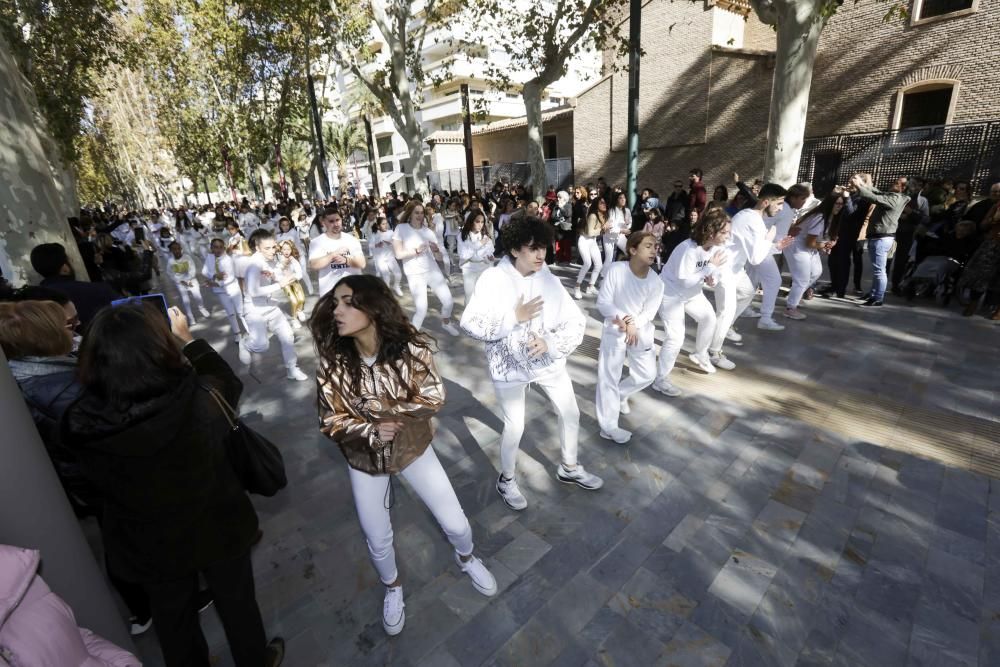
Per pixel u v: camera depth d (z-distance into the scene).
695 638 2.21
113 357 1.40
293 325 7.46
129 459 1.47
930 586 2.40
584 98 21.05
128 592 2.33
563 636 2.26
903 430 3.73
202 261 13.69
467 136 14.99
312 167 31.52
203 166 36.28
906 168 13.28
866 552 2.63
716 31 16.78
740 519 2.91
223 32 20.69
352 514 3.18
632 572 2.58
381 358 1.99
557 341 2.86
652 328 3.75
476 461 3.63
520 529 2.92
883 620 2.25
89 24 13.67
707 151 17.69
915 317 6.18
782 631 2.22
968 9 12.43
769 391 4.45
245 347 5.94
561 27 13.33
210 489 1.68
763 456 3.50
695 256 4.04
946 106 13.52
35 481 1.47
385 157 43.47
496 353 2.82
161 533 1.61
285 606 2.50
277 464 1.93
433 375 2.10
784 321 6.33
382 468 2.06
